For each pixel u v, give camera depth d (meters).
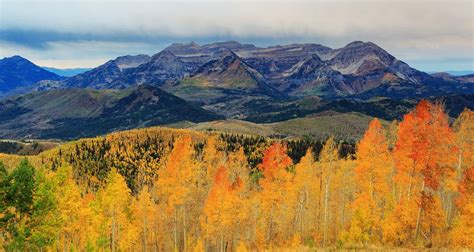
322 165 51.50
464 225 34.66
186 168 54.00
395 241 38.69
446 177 39.00
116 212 53.38
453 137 39.88
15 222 34.06
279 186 50.84
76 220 47.44
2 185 32.19
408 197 40.19
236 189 53.59
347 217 54.31
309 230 53.28
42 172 36.34
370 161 45.16
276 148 51.81
